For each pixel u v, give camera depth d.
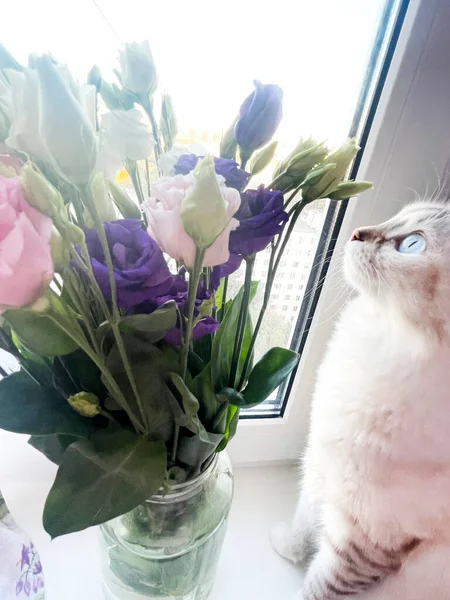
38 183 0.25
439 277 0.53
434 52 0.51
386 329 0.61
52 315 0.29
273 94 0.34
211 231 0.27
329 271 0.67
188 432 0.41
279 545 0.76
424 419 0.56
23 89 0.25
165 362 0.38
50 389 0.39
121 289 0.30
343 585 0.67
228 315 0.42
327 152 0.34
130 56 0.34
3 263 0.24
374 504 0.60
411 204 0.60
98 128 0.34
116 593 0.57
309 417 0.80
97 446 0.37
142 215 0.40
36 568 0.57
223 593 0.71
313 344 0.73
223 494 0.52
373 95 0.55
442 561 0.60
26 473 0.76
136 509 0.45
